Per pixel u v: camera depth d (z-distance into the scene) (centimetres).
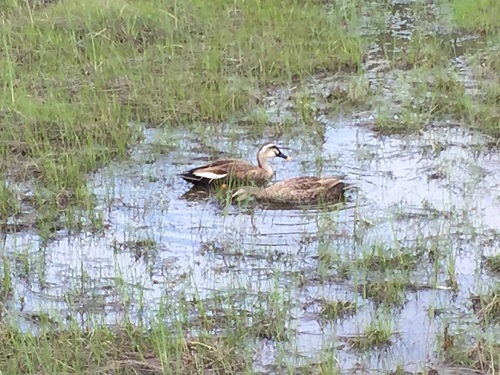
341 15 1975
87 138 1342
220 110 1455
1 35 1791
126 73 1614
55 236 1062
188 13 1917
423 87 1546
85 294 923
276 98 1533
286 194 1137
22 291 934
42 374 785
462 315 865
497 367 779
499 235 1025
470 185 1169
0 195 1152
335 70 1675
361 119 1434
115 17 1859
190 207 1138
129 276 959
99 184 1207
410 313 873
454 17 1961
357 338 824
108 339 826
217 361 792
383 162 1262
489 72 1611
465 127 1383
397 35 1867
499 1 2017
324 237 1032
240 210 1124
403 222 1066
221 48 1755
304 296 906
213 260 991
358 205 1120
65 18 1866
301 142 1348
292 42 1789
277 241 1034
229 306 880
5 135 1352
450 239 1015
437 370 778
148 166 1267
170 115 1444
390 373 776
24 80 1595
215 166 1209
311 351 811
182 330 847
